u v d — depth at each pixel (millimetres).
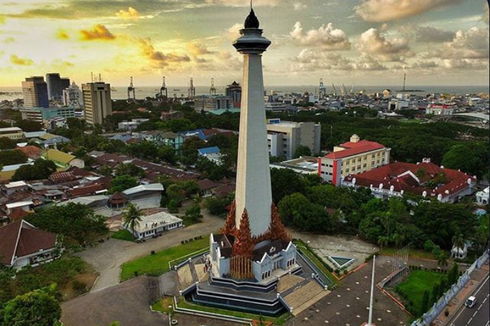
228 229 94938
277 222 94625
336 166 161500
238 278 87250
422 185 156250
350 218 123875
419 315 78062
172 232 124875
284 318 78375
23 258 98750
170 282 92625
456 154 185750
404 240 110375
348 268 99250
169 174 185250
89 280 93812
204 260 101562
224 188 156125
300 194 126188
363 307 82438
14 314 65188
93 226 114562
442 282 82625
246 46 82188
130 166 185500
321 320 77875
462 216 110250
